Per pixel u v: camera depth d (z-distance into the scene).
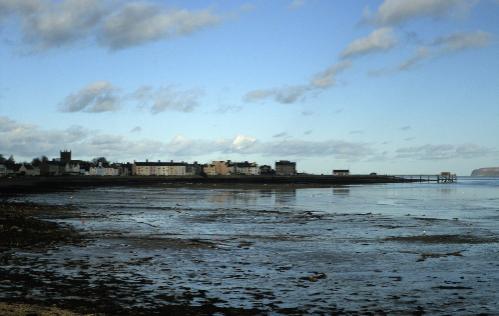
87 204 58.47
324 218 42.62
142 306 13.91
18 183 115.62
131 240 27.42
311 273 18.84
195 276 18.08
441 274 18.72
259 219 41.31
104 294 15.14
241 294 15.48
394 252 24.08
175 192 97.06
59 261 20.41
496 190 116.12
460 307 14.14
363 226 36.28
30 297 14.56
